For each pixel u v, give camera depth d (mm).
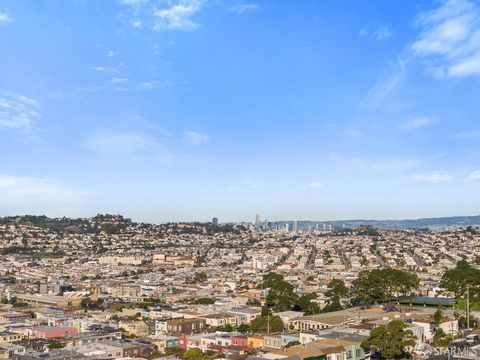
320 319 171750
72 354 135375
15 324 196250
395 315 174375
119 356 143125
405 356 128750
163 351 153250
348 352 123625
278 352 119688
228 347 144750
